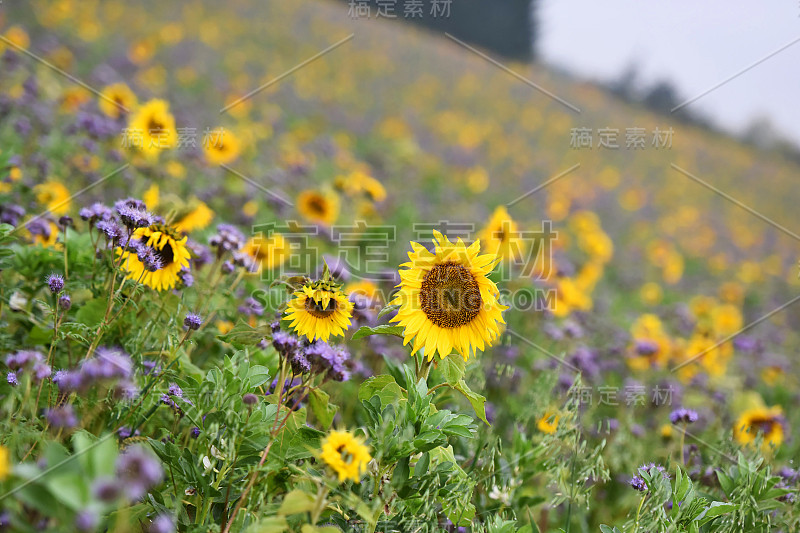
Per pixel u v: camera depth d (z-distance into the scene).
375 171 12.40
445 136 19.53
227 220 5.73
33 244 3.39
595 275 7.71
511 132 22.77
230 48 19.06
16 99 6.48
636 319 9.03
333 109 16.78
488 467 2.74
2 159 3.49
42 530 1.55
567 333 5.61
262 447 2.08
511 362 4.56
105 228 2.49
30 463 1.96
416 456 2.28
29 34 11.87
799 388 7.16
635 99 32.53
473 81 27.58
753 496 2.53
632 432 3.85
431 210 10.23
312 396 2.27
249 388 2.20
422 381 2.31
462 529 2.52
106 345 2.74
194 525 2.03
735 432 3.91
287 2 28.88
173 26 17.75
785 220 23.72
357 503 1.90
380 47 27.52
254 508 2.07
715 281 14.06
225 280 3.57
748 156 34.81
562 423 2.89
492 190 14.43
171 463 2.11
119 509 1.84
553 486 3.19
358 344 3.52
